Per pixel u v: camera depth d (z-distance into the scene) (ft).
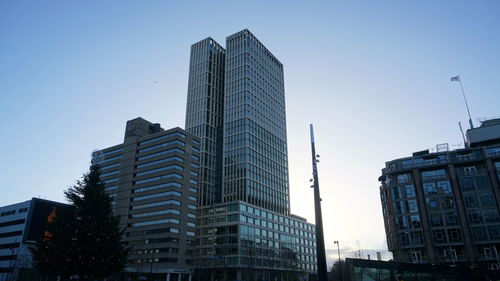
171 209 387.75
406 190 297.53
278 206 572.10
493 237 260.42
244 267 411.13
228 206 458.09
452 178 286.87
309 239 593.01
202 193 529.04
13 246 398.83
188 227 403.75
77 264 135.03
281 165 618.85
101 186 156.35
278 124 649.61
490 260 255.09
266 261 451.53
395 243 296.10
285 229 530.68
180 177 410.31
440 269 149.18
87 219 145.07
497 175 277.23
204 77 621.31
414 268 152.97
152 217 399.24
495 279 141.59
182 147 424.87
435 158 299.38
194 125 595.88
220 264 418.72
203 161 556.10
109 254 141.59
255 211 476.95
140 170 436.76
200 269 415.85
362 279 166.30
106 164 476.13
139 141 455.22
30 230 396.37
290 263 488.44
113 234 146.82
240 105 579.48
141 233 400.88
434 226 279.08
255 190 531.50
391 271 157.99
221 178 555.69
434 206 285.02
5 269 392.88
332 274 421.59
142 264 382.42
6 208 437.99
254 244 450.30
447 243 270.05
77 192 151.12
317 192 95.20
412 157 305.73
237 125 568.82
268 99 639.35
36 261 145.69
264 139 593.01
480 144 305.32
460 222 273.13
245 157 536.42
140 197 421.18
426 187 293.23
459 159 291.99
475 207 274.16
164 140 430.20
